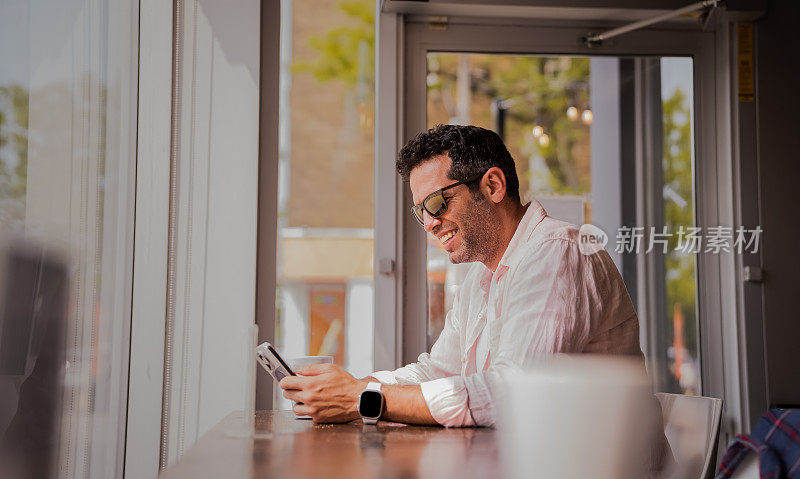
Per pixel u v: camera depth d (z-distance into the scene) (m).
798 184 2.74
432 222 1.65
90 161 2.13
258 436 1.17
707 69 2.80
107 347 2.22
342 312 2.79
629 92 2.79
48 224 1.93
